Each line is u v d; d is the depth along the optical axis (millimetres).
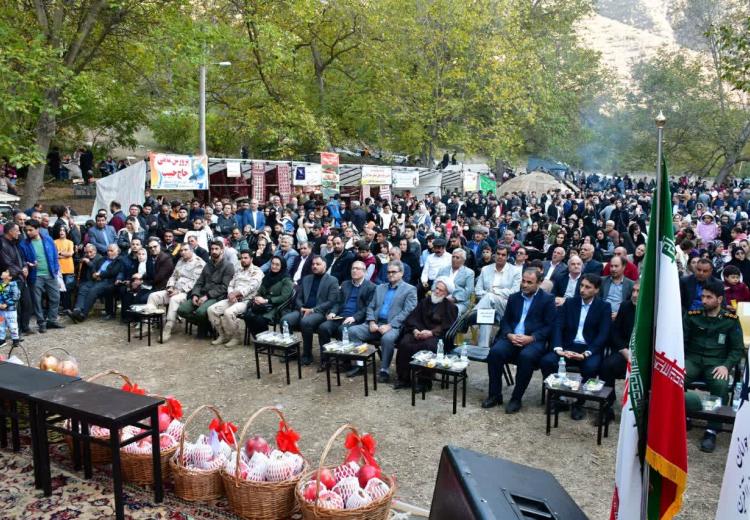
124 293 10289
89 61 16656
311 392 7086
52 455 5125
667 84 38375
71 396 4309
